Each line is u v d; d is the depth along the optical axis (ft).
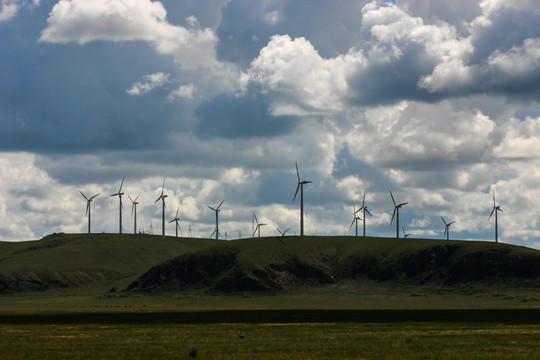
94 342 266.57
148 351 225.15
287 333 318.86
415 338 274.77
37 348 239.71
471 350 225.15
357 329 360.48
